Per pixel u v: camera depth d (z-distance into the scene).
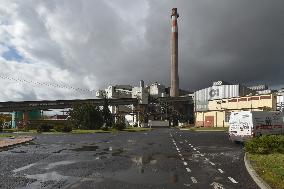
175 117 135.62
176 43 139.75
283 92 72.94
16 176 12.52
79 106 72.44
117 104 120.88
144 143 30.78
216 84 117.94
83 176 12.44
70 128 59.50
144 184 10.83
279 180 10.74
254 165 14.27
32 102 95.50
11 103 91.62
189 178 11.92
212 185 10.63
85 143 31.19
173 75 138.50
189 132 60.62
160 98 134.75
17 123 90.00
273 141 18.80
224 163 16.09
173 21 140.50
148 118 126.94
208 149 23.94
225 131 64.06
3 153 21.77
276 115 28.28
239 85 108.31
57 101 101.19
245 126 27.23
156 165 15.48
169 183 11.01
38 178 12.06
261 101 72.56
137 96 127.19
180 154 20.53
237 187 10.30
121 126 71.00
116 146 27.38
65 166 15.28
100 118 72.19
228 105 83.62
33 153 21.72
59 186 10.55
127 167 14.84
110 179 11.78
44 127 60.50
